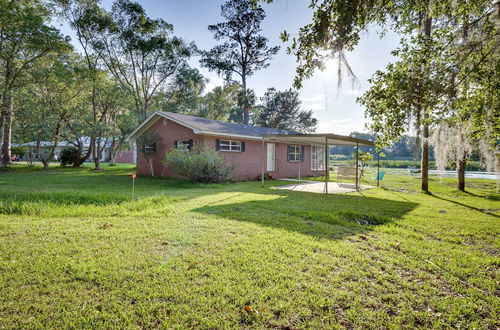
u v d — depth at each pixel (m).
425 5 4.40
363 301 2.28
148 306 2.15
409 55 4.35
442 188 11.79
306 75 4.36
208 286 2.45
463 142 5.01
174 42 24.47
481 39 3.73
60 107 19.59
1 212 5.23
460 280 2.73
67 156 23.53
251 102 28.64
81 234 3.83
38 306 2.11
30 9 16.66
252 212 5.50
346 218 5.26
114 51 23.17
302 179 15.62
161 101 26.08
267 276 2.65
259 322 2.00
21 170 18.11
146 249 3.30
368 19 4.04
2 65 18.22
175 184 11.27
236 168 13.91
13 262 2.83
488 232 4.49
